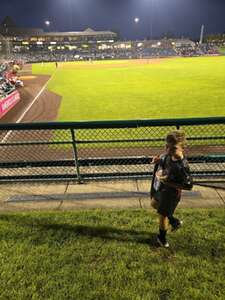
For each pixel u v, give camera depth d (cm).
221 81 2661
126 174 596
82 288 314
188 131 1026
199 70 3797
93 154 917
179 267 340
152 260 353
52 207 496
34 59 7719
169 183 347
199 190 532
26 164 598
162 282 319
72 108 1769
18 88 2839
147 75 3450
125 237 397
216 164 625
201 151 879
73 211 470
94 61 6881
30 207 500
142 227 418
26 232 414
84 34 10281
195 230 404
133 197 517
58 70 4700
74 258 359
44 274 335
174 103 1759
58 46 10006
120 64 5503
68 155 922
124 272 334
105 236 400
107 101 1931
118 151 930
